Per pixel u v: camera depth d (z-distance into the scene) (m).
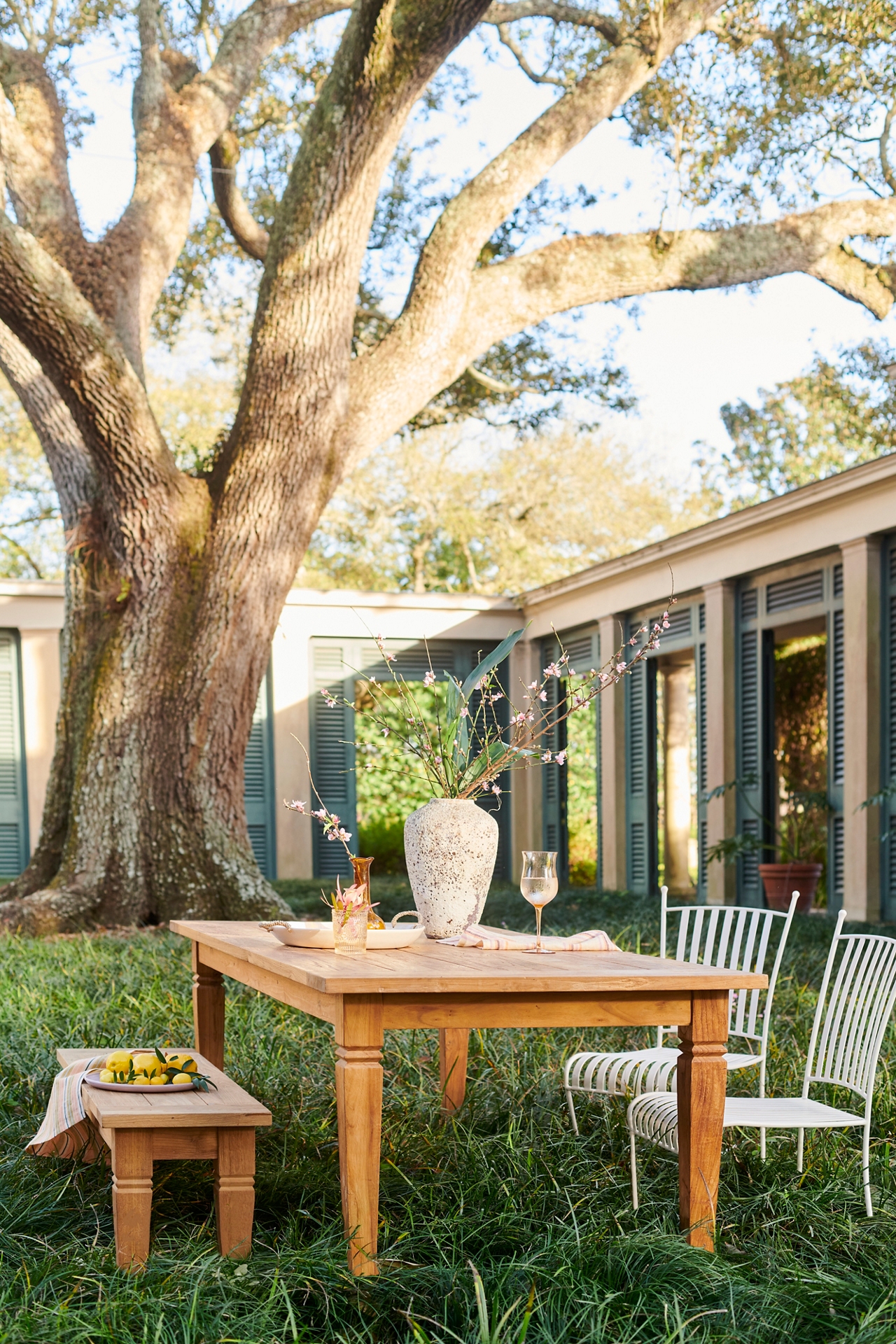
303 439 8.80
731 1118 3.18
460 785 3.66
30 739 13.66
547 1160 3.52
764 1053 3.67
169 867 8.80
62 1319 2.41
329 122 8.20
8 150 9.04
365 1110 2.72
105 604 8.93
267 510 8.88
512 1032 4.94
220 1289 2.63
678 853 14.95
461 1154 3.53
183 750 8.86
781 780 13.46
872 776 9.23
